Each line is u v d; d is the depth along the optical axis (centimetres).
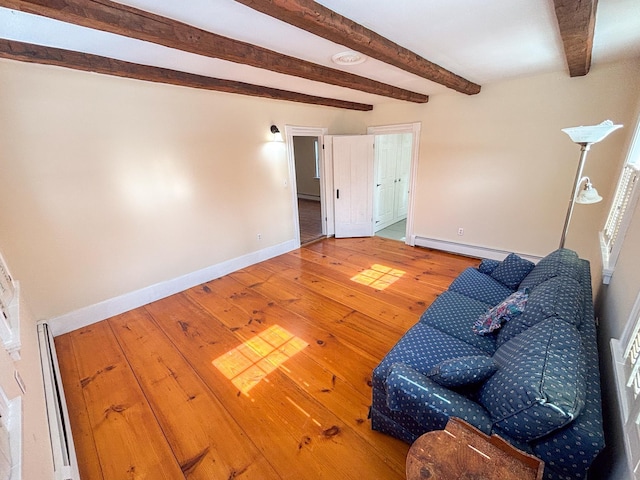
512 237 404
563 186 353
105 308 308
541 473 97
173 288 359
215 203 383
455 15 173
